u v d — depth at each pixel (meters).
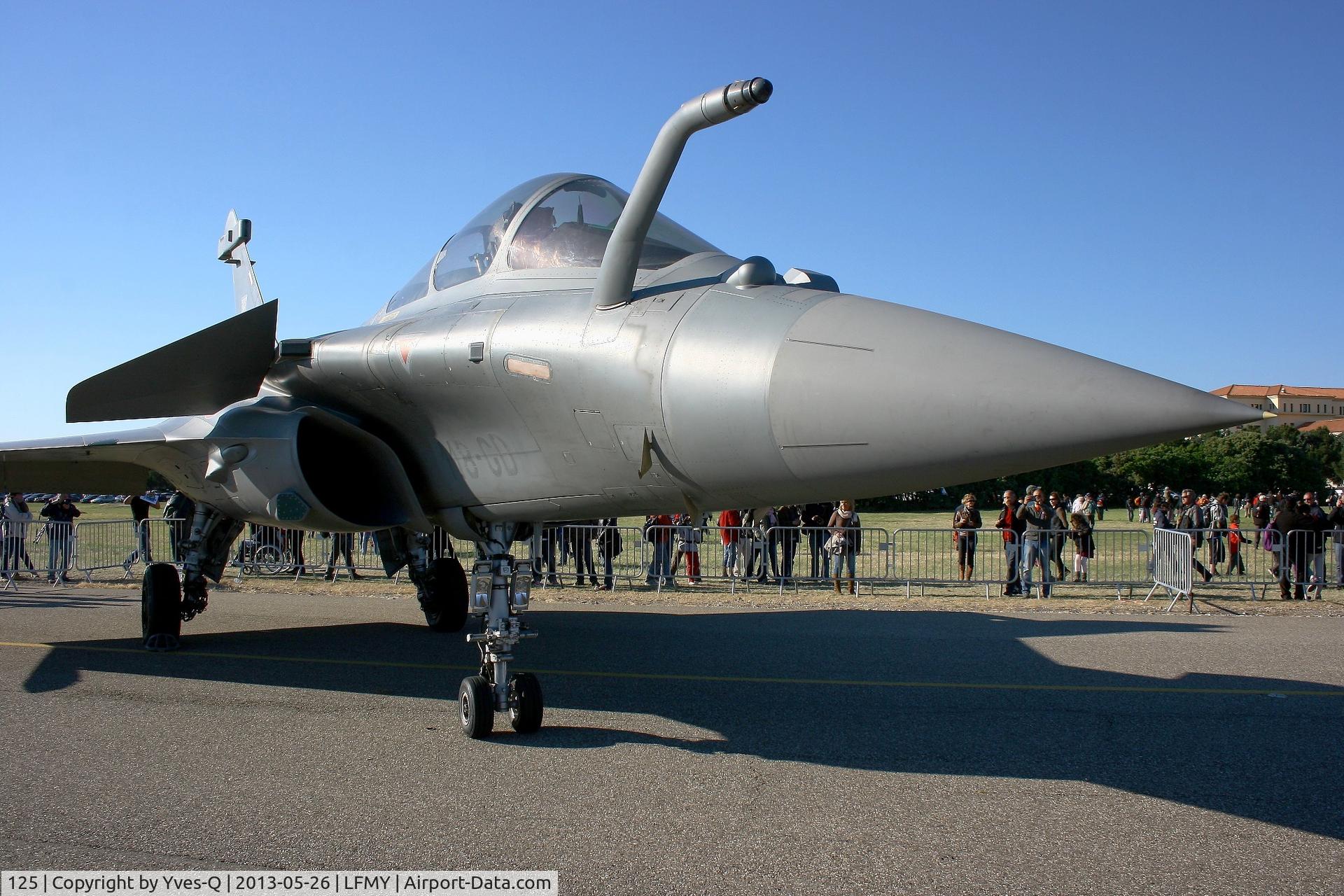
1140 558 14.00
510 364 5.33
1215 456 69.56
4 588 14.45
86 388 6.25
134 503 16.19
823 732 5.92
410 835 4.09
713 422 4.46
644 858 3.87
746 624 10.89
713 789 4.75
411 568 9.91
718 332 4.59
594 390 4.93
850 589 14.58
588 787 4.76
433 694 6.91
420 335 5.92
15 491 10.35
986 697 6.92
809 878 3.68
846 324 4.41
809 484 4.40
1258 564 19.02
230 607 12.19
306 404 6.99
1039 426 3.80
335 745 5.51
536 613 11.86
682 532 15.18
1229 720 6.28
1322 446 95.19
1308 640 9.61
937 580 13.96
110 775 4.89
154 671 7.72
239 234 13.82
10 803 4.46
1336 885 3.68
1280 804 4.60
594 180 6.44
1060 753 5.47
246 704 6.55
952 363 4.03
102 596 13.40
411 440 6.41
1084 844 4.07
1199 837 4.16
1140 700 6.84
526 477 5.65
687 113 4.43
